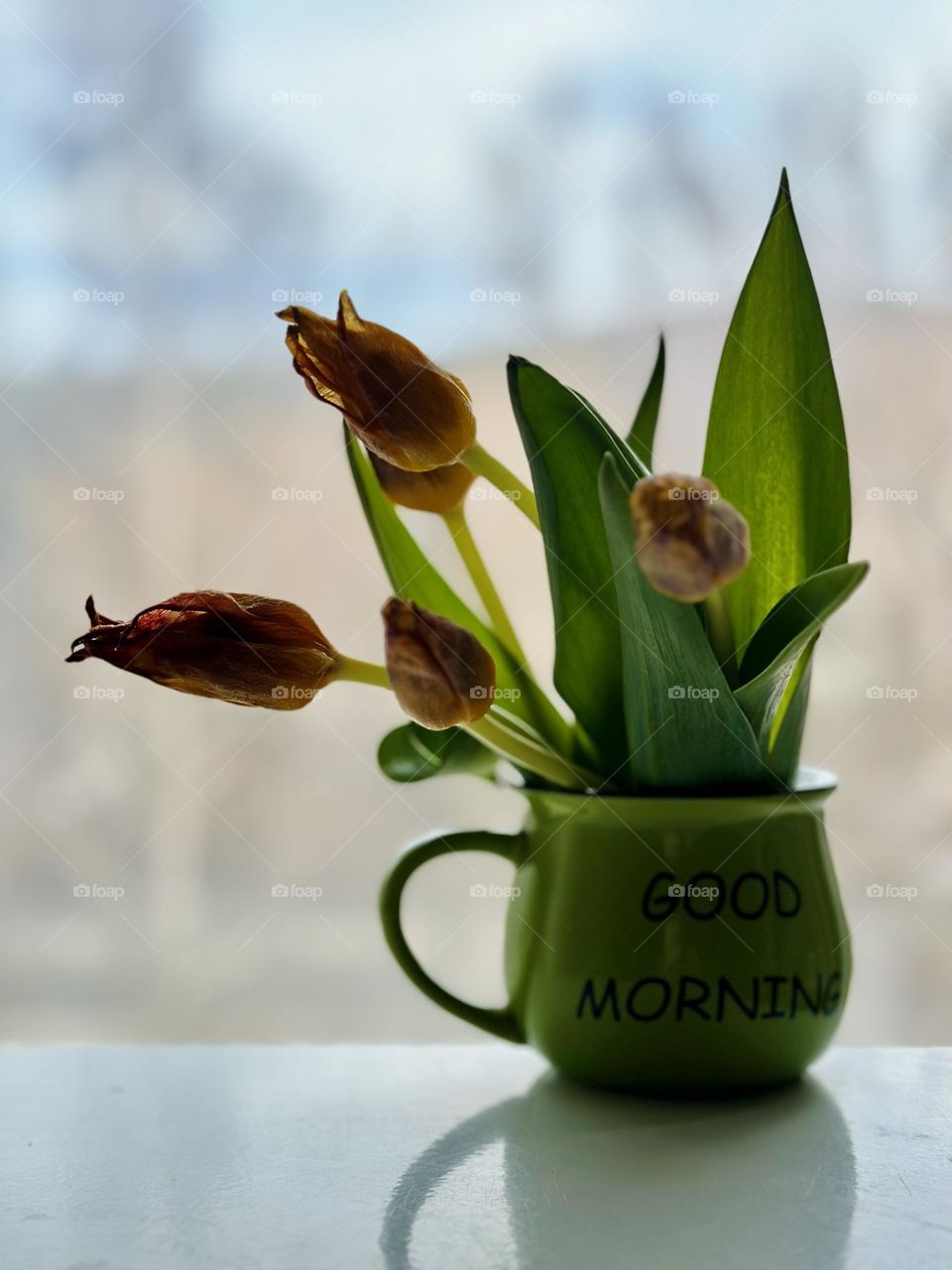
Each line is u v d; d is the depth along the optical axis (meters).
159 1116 0.35
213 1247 0.27
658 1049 0.34
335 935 0.77
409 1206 0.29
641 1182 0.30
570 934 0.34
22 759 0.77
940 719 0.74
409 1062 0.40
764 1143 0.32
